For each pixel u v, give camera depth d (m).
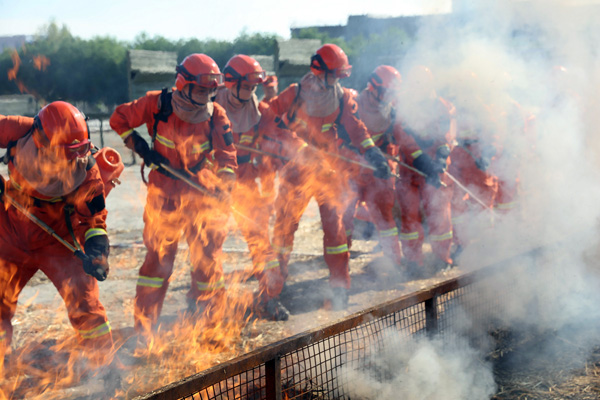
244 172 5.43
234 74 4.94
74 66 26.47
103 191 3.55
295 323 4.74
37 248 3.54
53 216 3.51
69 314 3.58
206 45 24.44
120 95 27.23
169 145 4.28
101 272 3.43
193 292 4.75
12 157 3.38
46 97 26.91
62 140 3.22
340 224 5.23
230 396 3.25
